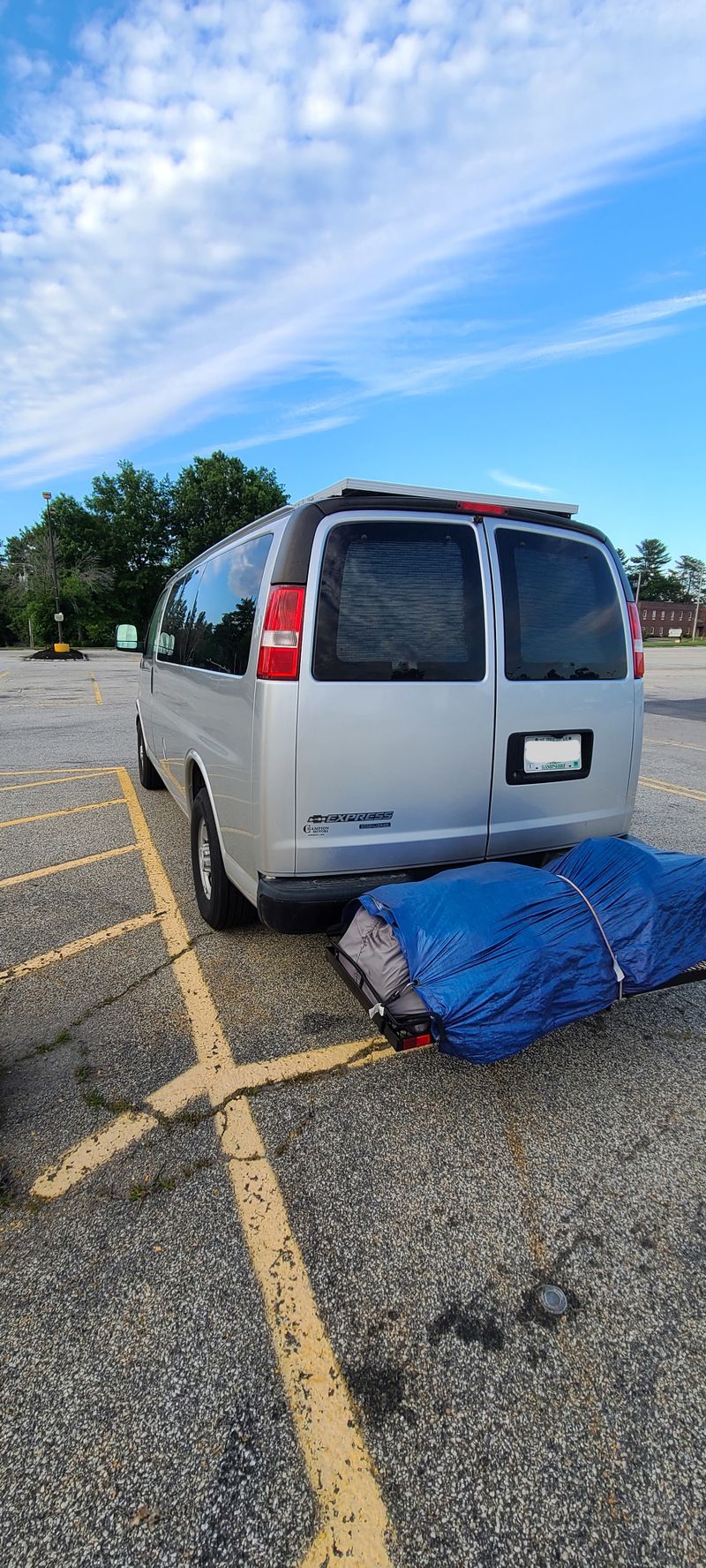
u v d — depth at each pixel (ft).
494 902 8.00
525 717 9.77
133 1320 5.68
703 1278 6.12
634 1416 5.04
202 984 10.77
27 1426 4.94
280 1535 4.37
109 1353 5.43
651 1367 5.38
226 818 10.39
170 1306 5.80
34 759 28.22
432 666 9.03
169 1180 7.06
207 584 12.91
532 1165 7.32
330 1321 5.69
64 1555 4.27
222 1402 5.10
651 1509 4.51
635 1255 6.33
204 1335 5.57
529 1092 8.45
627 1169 7.30
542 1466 4.74
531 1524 4.44
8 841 17.57
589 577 10.39
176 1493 4.57
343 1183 7.06
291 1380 5.25
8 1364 5.34
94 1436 4.88
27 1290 5.92
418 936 7.57
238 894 11.51
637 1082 8.69
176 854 16.62
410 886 8.26
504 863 9.16
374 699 8.73
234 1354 5.43
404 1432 4.92
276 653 8.38
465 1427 4.96
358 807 8.89
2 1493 4.56
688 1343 5.56
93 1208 6.73
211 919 12.21
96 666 98.68
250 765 8.97
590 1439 4.89
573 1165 7.35
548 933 7.91
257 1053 9.07
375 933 7.98
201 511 182.50
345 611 8.57
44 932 12.50
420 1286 6.00
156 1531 4.39
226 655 10.48
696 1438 4.90
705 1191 7.04
